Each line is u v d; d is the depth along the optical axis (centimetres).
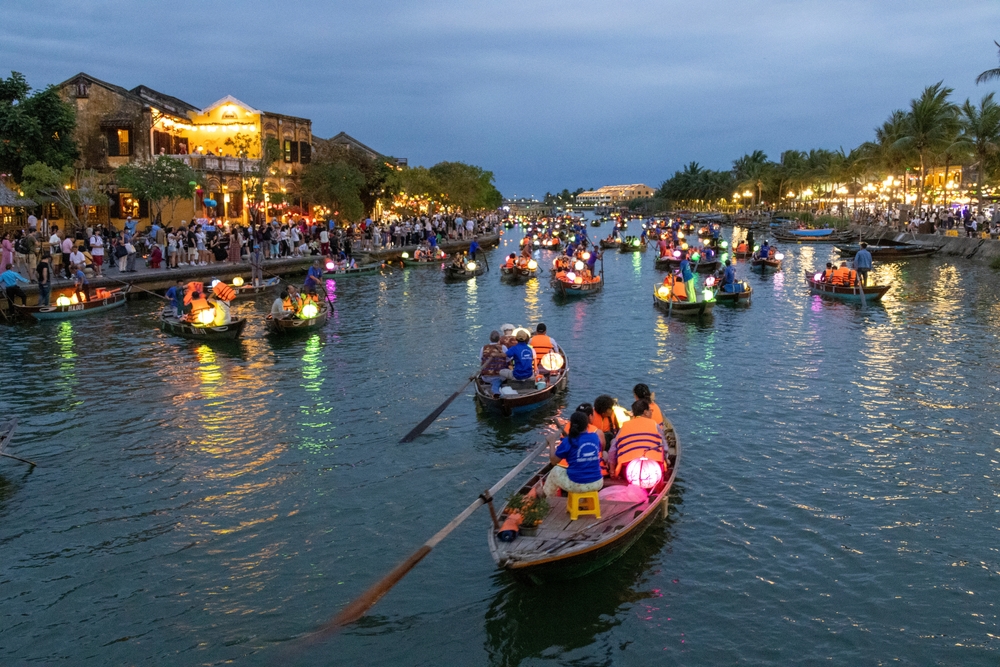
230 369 2006
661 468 1028
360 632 870
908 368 1969
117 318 2744
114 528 1110
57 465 1345
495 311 2977
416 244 5438
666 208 19425
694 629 864
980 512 1132
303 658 829
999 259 4303
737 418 1566
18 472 1315
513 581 956
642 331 2509
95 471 1316
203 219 4253
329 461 1353
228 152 5409
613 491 994
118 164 4509
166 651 841
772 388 1791
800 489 1216
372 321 2755
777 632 855
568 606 907
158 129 4756
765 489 1216
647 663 812
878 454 1362
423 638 858
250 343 2345
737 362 2053
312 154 5978
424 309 3041
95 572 993
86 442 1458
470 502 1181
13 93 4022
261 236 4147
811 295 3350
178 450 1412
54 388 1827
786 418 1564
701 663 810
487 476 1279
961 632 851
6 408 1670
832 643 837
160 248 3453
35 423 1570
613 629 866
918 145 6309
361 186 6072
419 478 1275
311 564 1009
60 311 2694
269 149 5059
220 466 1335
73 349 2245
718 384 1830
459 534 1080
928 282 3719
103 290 2964
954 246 5178
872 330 2492
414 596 934
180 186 4047
